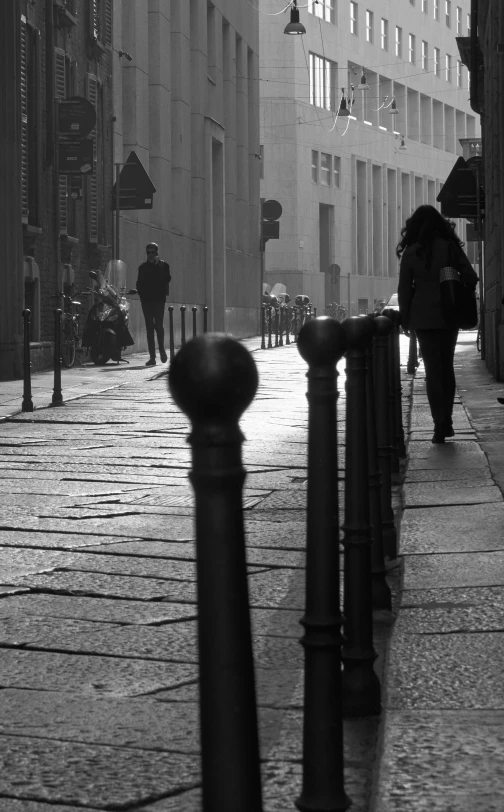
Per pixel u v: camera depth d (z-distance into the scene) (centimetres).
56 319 1677
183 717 417
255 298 5156
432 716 397
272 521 803
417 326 1139
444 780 341
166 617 557
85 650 502
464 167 2734
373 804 328
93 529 785
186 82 3922
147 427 1398
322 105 8250
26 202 2372
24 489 959
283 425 1405
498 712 401
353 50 8638
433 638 494
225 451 206
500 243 2022
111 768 370
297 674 468
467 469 961
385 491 672
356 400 426
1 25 2167
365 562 418
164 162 3666
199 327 4153
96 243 2925
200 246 4141
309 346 309
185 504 886
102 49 2989
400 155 9469
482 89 2933
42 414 1546
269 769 362
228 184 4647
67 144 2577
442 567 623
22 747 388
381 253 9188
